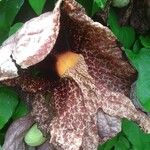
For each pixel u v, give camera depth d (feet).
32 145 0.83
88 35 0.79
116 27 0.88
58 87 0.81
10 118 0.86
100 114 0.81
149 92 0.85
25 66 0.69
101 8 0.80
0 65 0.71
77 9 0.73
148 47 0.90
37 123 0.79
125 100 0.81
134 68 0.82
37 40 0.70
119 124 0.81
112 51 0.80
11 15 0.82
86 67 0.82
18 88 0.80
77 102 0.80
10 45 0.73
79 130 0.78
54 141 0.77
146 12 0.89
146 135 0.94
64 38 0.81
